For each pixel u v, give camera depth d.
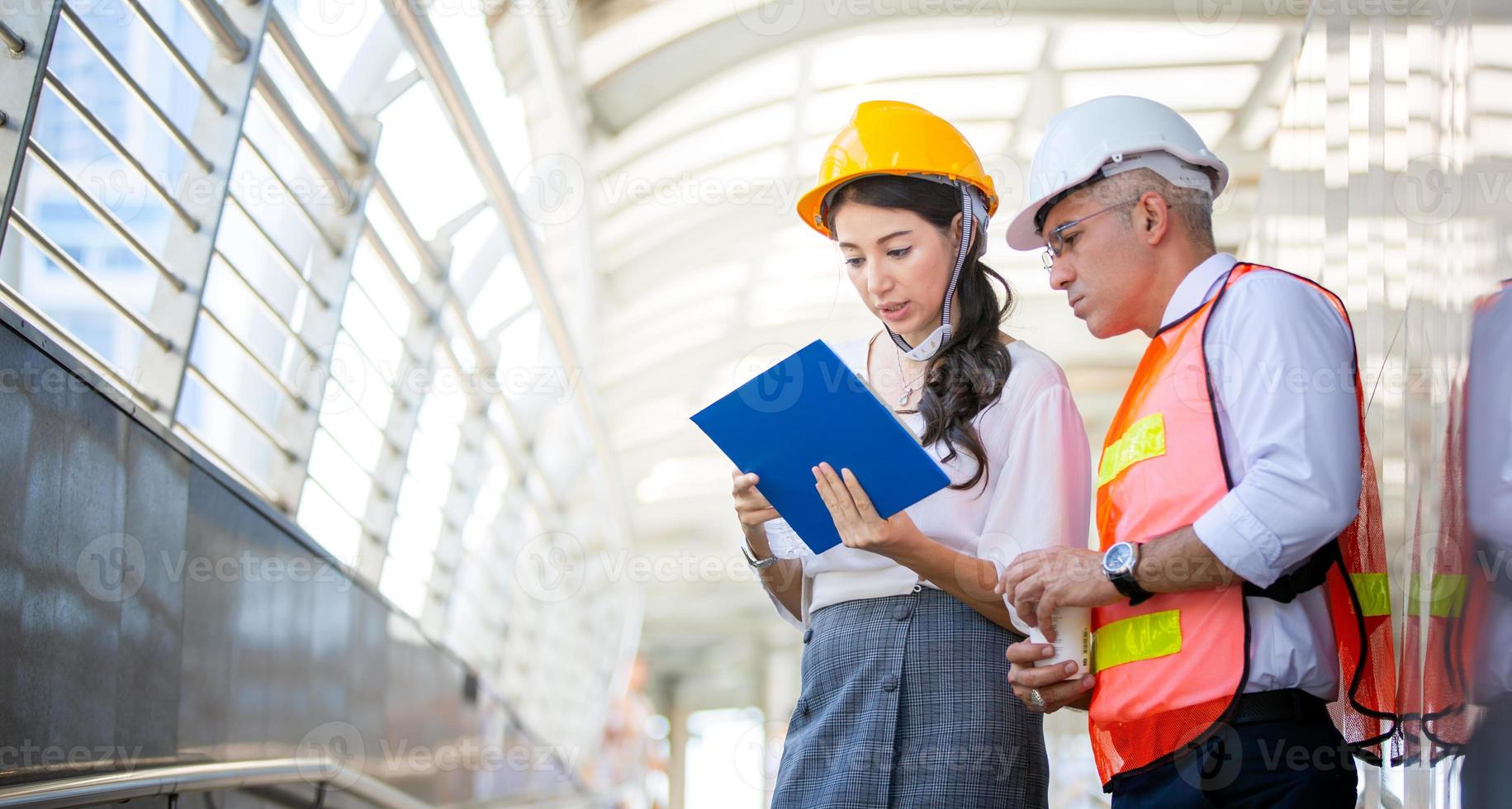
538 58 7.59
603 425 11.47
